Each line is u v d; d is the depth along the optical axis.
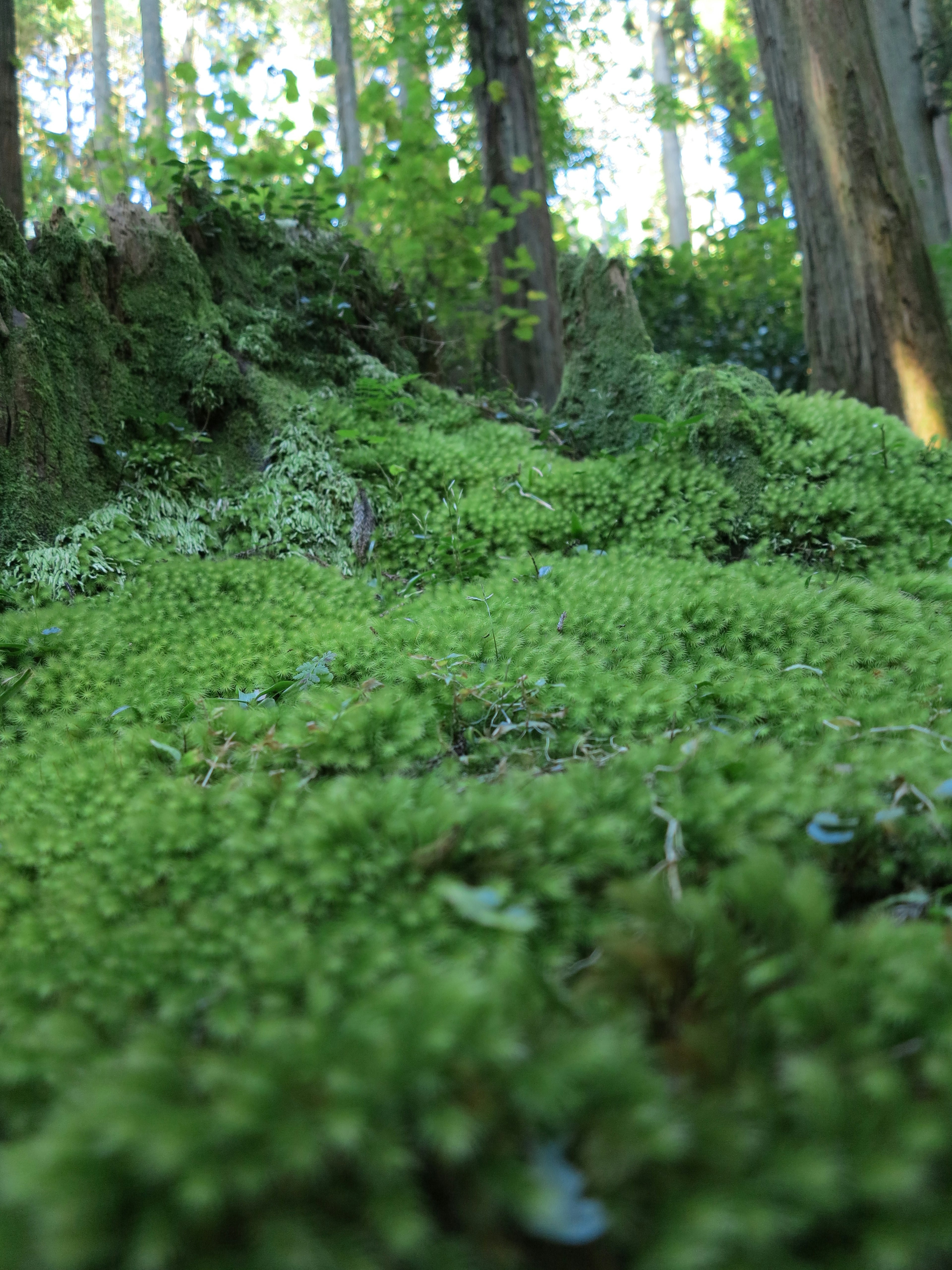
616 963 0.99
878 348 5.16
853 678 2.17
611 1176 0.73
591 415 4.82
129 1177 0.69
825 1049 0.82
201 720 1.96
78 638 2.54
